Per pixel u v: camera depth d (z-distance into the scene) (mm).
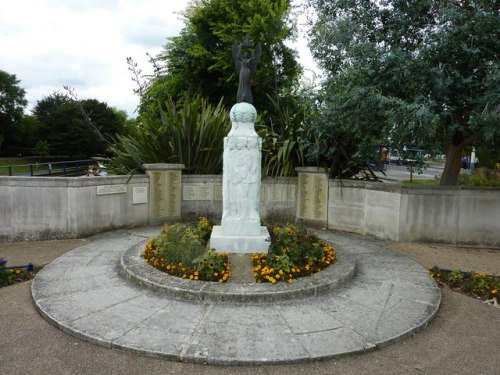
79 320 3828
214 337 3531
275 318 3939
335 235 8016
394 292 4762
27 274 5391
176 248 5254
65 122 38719
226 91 16734
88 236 7512
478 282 5105
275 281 4598
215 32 14836
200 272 4746
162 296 4441
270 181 8930
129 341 3434
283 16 14406
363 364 3256
